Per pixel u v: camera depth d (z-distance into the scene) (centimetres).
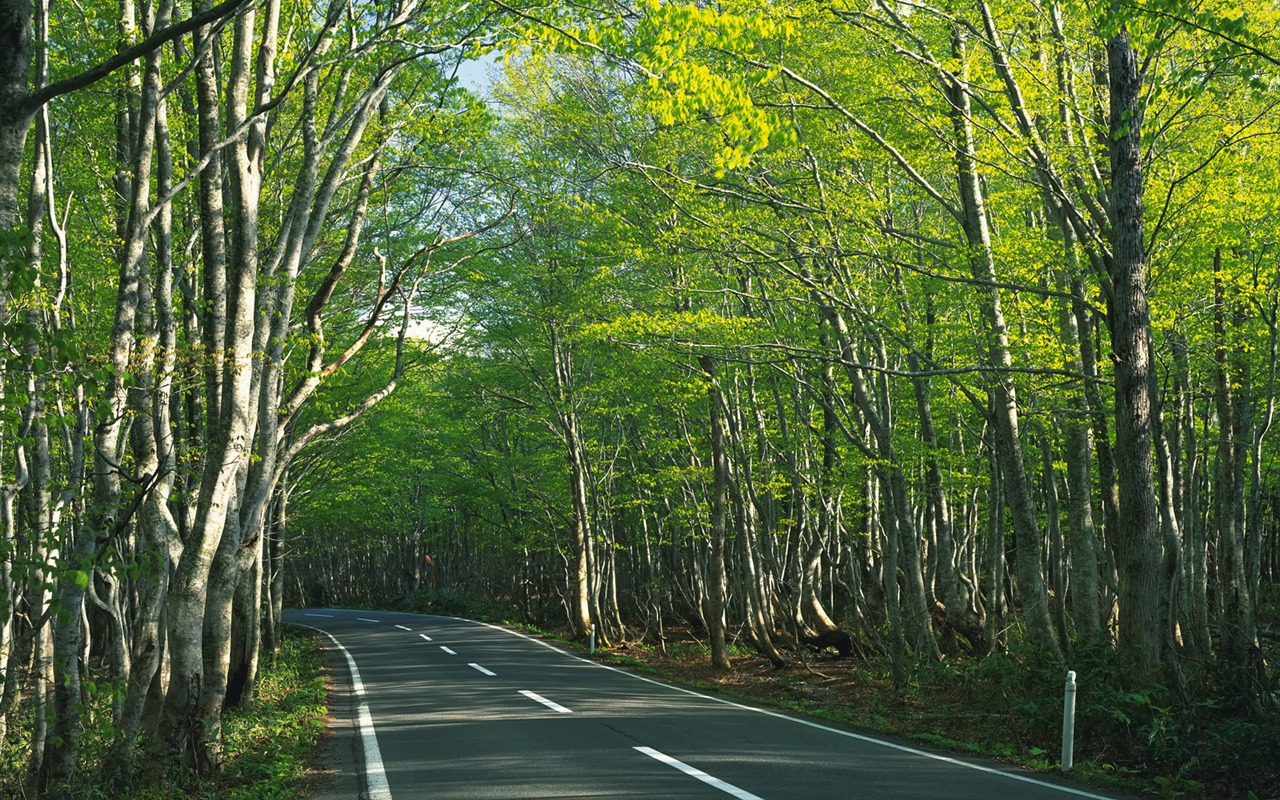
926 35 1312
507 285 2334
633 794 777
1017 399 1560
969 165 1317
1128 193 1120
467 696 1527
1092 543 1373
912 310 1545
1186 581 1565
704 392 2019
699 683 1880
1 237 452
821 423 2181
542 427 3038
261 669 2048
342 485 2828
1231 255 1323
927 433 1692
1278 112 1178
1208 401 1689
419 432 3234
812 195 1530
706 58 1017
